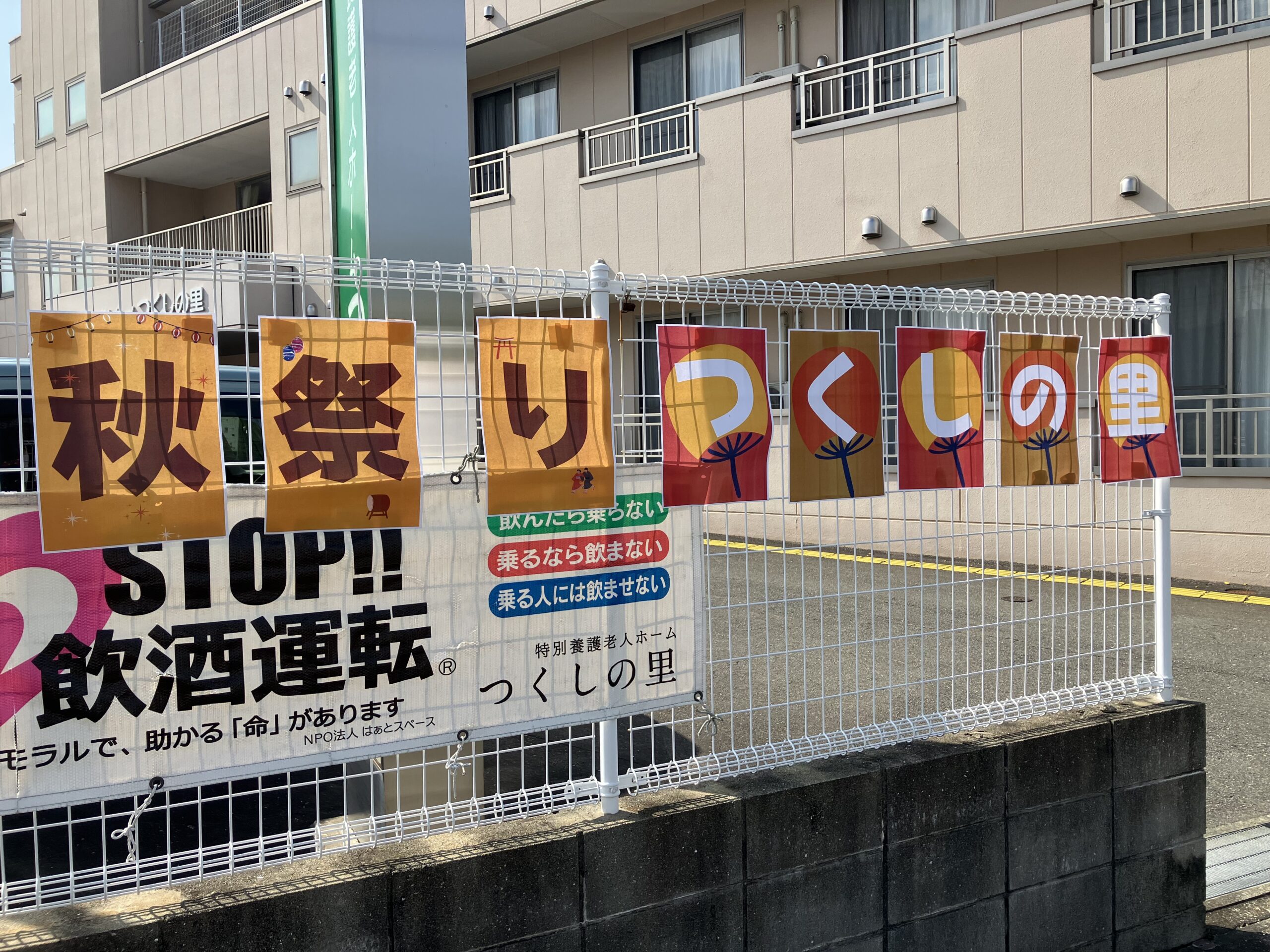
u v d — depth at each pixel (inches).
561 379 95.4
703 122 446.6
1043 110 356.8
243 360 119.7
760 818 101.7
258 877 83.1
